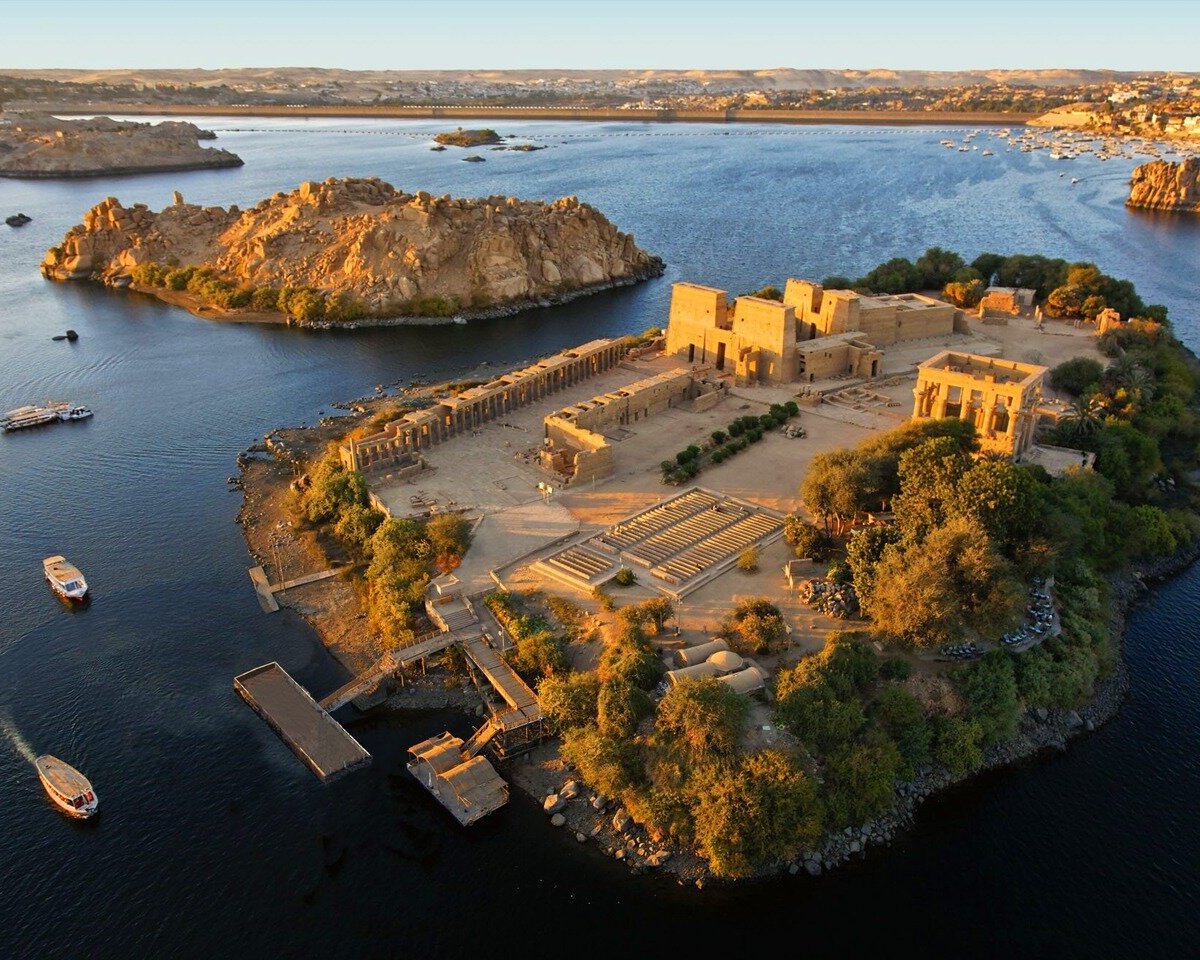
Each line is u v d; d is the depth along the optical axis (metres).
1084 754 86.31
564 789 80.88
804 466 131.25
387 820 78.88
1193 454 139.38
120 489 137.25
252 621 104.94
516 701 87.62
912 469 103.19
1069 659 92.25
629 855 75.50
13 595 110.19
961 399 125.94
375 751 86.19
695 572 104.19
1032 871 74.69
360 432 142.00
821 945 68.81
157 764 84.44
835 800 77.25
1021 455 121.62
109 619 105.38
